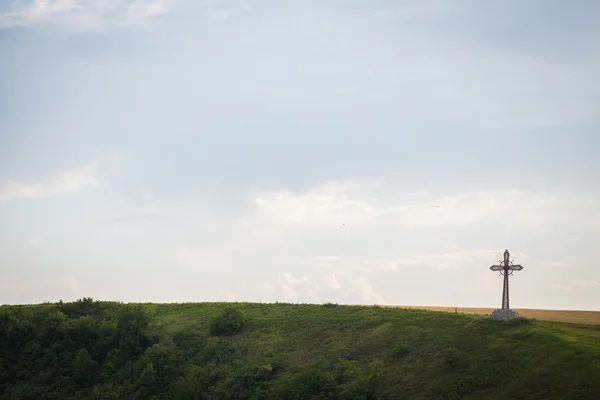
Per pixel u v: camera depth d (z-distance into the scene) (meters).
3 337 76.88
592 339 52.66
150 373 67.44
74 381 70.00
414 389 52.38
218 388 63.50
